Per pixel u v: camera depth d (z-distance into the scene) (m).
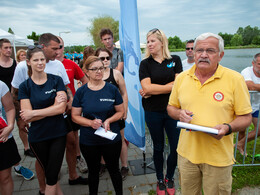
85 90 2.06
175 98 1.81
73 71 2.99
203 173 1.66
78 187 2.71
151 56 2.44
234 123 1.46
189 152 1.68
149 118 2.44
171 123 2.37
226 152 1.56
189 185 1.79
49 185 2.01
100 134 1.90
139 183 2.74
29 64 2.03
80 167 3.09
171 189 2.53
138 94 2.86
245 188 2.53
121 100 2.14
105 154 2.10
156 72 2.36
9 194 2.08
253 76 3.28
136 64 2.83
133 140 3.15
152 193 2.53
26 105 1.95
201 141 1.60
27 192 2.64
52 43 2.24
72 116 2.09
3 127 1.90
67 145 2.54
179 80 1.75
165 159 3.07
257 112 3.15
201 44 1.46
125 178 2.85
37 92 2.00
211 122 1.50
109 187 2.69
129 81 3.03
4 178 2.03
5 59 3.52
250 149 3.64
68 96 2.49
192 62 3.92
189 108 1.60
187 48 3.82
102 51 2.63
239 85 1.46
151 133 2.49
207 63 1.45
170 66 2.38
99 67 1.97
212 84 1.51
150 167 3.07
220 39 1.46
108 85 2.09
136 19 2.76
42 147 2.03
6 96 2.03
